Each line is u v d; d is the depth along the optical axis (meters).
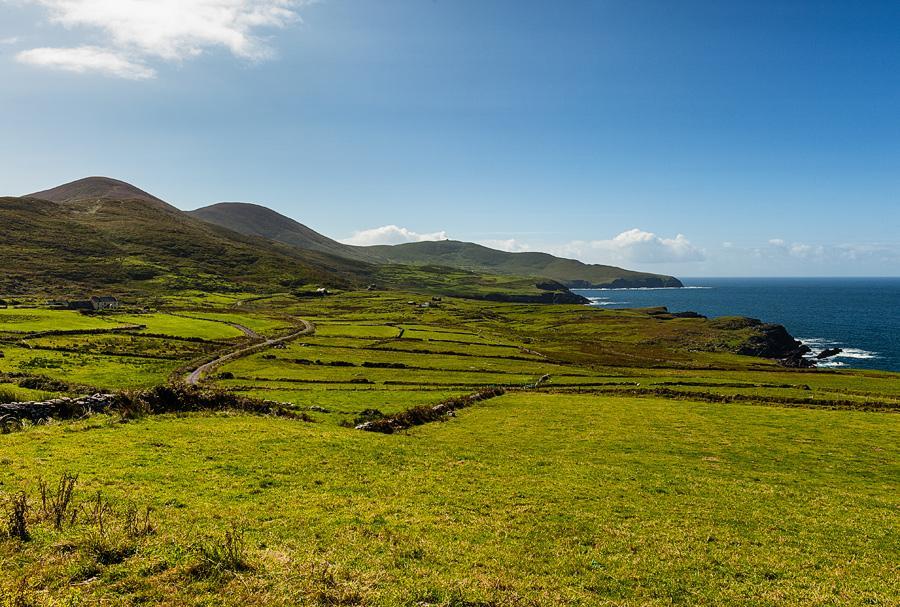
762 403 74.81
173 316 176.50
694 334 191.38
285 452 32.22
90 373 78.31
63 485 19.52
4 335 108.31
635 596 16.83
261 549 17.23
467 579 16.52
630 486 31.23
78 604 12.51
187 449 30.77
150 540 16.47
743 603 16.86
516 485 29.50
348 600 14.29
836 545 22.95
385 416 54.69
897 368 156.00
